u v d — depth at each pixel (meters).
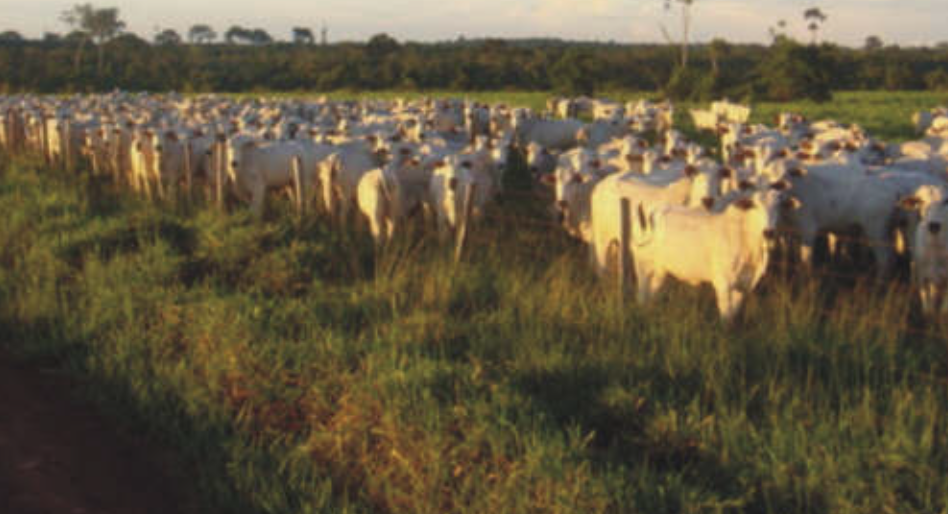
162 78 81.38
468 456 6.10
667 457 6.07
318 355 7.80
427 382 6.86
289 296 9.66
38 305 9.57
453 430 6.39
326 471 6.39
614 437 6.31
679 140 18.44
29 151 22.92
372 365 7.26
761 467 5.76
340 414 6.88
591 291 9.65
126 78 79.88
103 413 7.56
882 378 7.06
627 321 8.37
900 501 5.32
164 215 12.70
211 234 11.39
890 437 5.90
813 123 25.14
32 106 29.53
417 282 9.78
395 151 14.77
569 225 12.01
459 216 12.48
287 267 10.23
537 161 16.34
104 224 12.49
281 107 30.77
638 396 6.73
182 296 9.36
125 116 21.72
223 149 15.77
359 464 6.45
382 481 6.17
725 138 21.05
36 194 15.39
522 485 5.68
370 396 6.81
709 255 8.40
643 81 80.88
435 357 7.56
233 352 7.81
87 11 111.88
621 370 7.26
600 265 10.48
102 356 8.33
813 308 8.55
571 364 7.41
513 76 77.00
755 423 6.43
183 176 16.73
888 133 31.81
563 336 7.98
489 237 12.76
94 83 77.12
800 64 52.28
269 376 7.51
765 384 6.90
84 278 10.35
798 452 5.83
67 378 8.29
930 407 6.29
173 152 16.25
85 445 6.96
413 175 13.52
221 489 6.19
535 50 91.31
